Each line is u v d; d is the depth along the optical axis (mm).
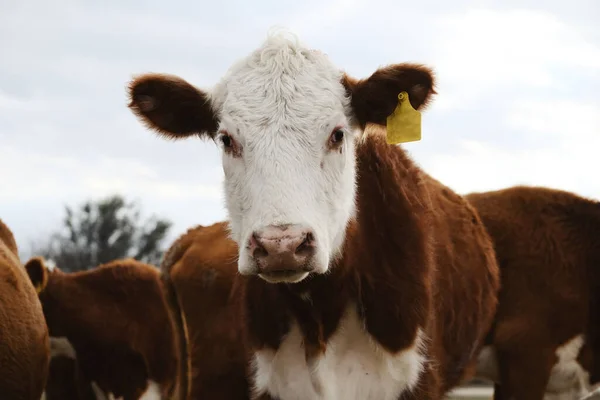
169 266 7730
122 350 11523
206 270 6965
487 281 6566
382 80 5164
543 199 8188
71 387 11852
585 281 7934
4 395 7160
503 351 7793
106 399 11625
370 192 5430
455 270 6070
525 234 7992
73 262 38562
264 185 4641
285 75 5039
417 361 5340
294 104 4910
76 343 11641
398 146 6004
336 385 5262
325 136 4879
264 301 5363
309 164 4770
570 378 7840
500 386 7938
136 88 5398
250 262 4527
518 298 7832
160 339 11469
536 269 7879
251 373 5578
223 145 5020
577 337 7836
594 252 8000
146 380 11477
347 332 5320
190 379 7016
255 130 4844
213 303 6832
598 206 8164
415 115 5191
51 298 11648
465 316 6148
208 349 6746
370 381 5297
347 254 5176
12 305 7281
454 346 6027
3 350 7098
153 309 11602
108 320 11586
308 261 4473
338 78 5180
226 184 5031
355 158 5414
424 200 5910
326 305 5207
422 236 5535
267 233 4438
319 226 4684
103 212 39625
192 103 5402
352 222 5211
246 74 5125
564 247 7965
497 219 8070
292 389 5285
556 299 7816
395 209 5473
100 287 11797
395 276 5324
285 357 5344
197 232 7773
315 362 5203
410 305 5316
